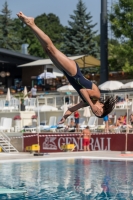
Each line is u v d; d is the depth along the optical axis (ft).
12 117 126.52
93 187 51.42
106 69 137.80
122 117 101.50
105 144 94.63
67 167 69.92
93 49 234.99
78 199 44.98
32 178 58.59
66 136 99.04
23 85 165.07
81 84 28.27
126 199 44.68
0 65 172.14
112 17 132.77
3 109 127.85
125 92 117.19
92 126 103.65
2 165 73.82
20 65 160.15
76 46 233.14
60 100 123.54
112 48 129.18
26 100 127.75
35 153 87.76
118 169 66.54
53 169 67.72
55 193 48.16
